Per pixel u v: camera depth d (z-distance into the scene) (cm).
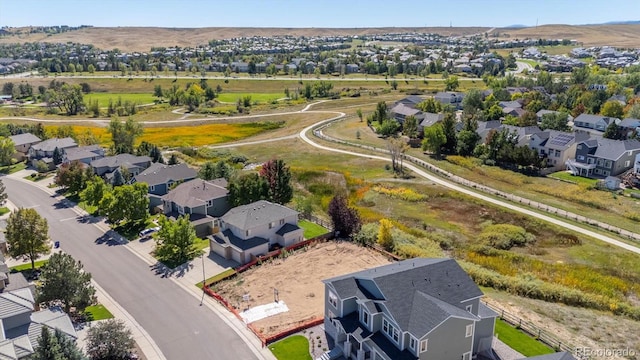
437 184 7831
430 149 9725
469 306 3269
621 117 12475
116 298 4172
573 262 5150
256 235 5091
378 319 3156
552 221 6262
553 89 17300
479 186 7800
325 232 5666
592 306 4128
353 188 7631
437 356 2978
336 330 3400
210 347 3441
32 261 4712
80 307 3766
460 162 9094
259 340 3522
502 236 5691
